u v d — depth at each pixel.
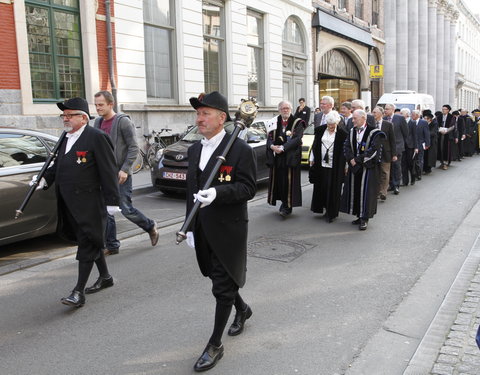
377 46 29.69
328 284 4.61
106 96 5.29
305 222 7.25
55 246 6.04
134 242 6.17
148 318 3.90
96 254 4.19
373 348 3.38
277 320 3.83
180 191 9.32
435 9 39.16
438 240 6.16
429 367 3.06
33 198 5.63
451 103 47.69
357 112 6.71
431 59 39.25
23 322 3.87
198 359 3.18
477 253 5.52
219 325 3.16
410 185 10.92
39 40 10.52
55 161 4.18
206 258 3.29
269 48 18.23
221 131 3.18
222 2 15.88
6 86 9.80
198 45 14.55
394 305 4.11
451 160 14.69
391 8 30.89
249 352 3.33
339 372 3.07
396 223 7.12
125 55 12.18
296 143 7.21
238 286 3.21
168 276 4.88
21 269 5.20
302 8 20.38
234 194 2.99
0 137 5.55
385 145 8.47
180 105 13.82
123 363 3.21
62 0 10.94
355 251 5.70
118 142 5.35
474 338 3.43
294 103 20.66
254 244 6.00
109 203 4.09
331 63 24.31
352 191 6.88
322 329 3.67
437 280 4.71
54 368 3.16
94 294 4.43
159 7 13.49
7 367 3.18
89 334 3.64
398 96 19.56
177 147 9.37
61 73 11.02
